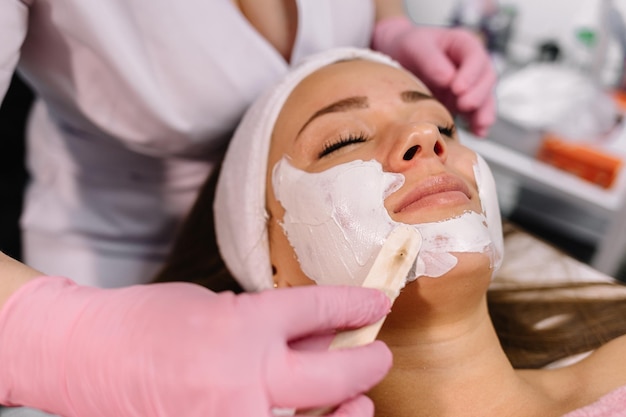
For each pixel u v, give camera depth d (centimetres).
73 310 59
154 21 88
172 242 124
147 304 57
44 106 121
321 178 77
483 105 114
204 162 115
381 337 76
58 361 57
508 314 101
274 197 83
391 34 124
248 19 102
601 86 161
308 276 78
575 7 163
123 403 55
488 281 73
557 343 96
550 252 113
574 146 157
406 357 75
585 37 162
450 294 70
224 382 52
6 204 164
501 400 75
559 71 165
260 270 87
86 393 57
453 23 177
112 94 94
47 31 86
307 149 81
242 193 86
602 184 152
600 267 150
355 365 54
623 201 142
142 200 119
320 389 52
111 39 86
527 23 169
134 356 54
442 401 74
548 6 166
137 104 94
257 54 97
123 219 121
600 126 157
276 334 54
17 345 59
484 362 76
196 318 55
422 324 73
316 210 76
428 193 71
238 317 54
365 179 73
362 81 85
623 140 154
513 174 159
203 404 52
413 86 87
